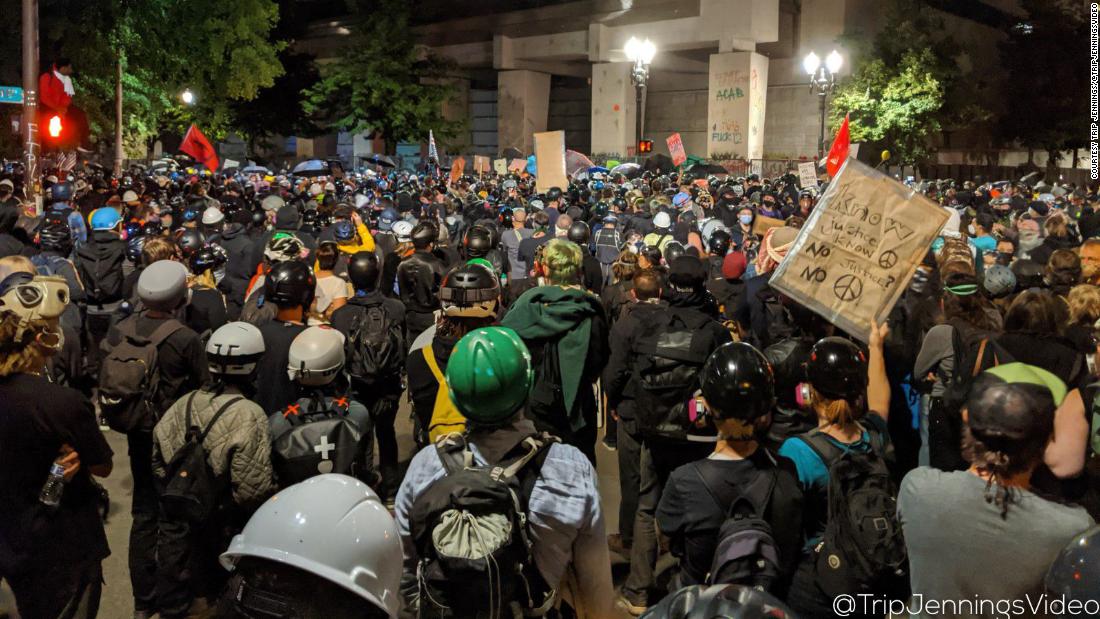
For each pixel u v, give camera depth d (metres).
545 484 2.75
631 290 7.89
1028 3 50.53
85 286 8.50
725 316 7.89
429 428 4.88
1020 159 57.06
